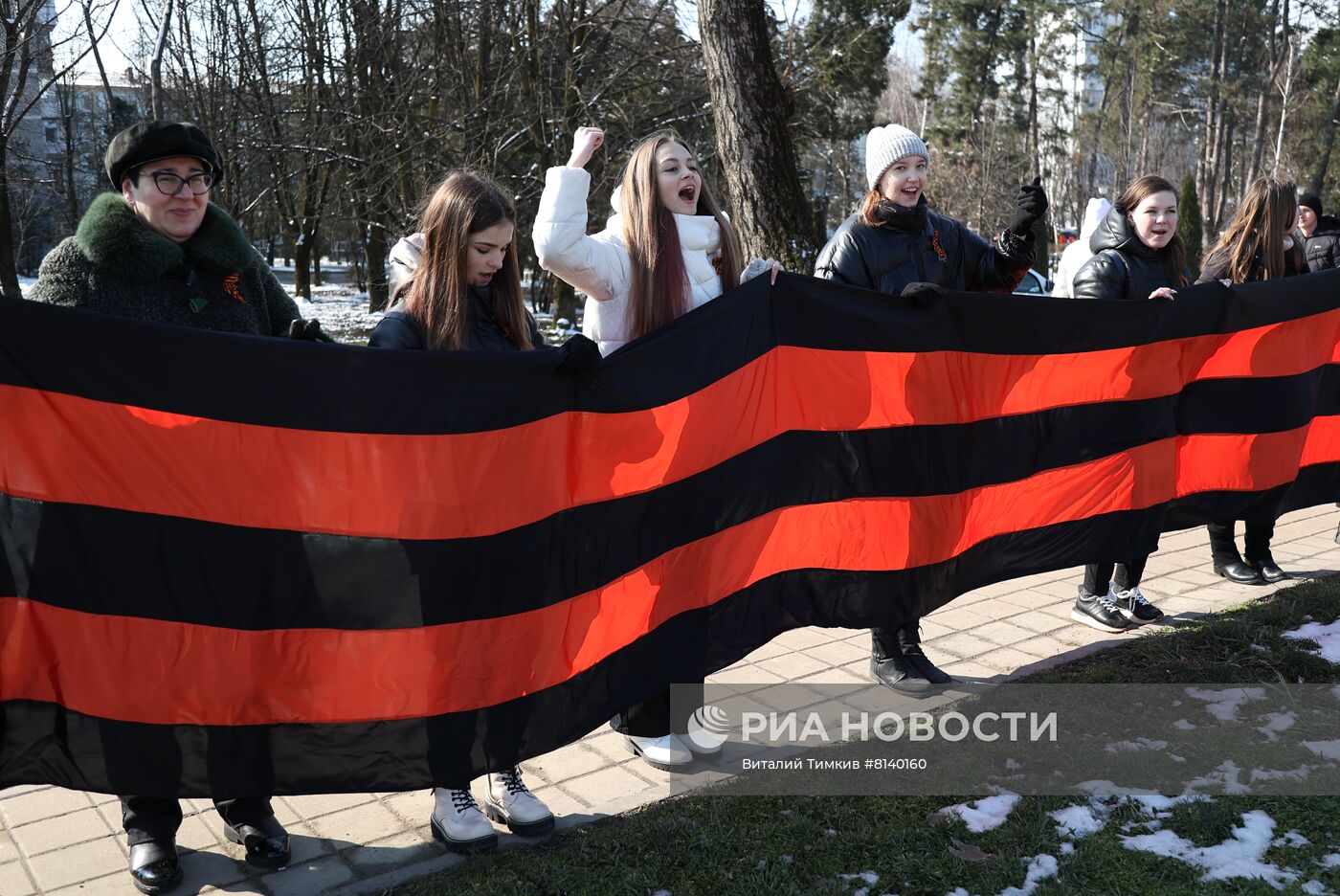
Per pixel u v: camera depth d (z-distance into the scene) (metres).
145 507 2.54
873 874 2.81
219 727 2.63
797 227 7.95
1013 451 4.24
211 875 2.90
